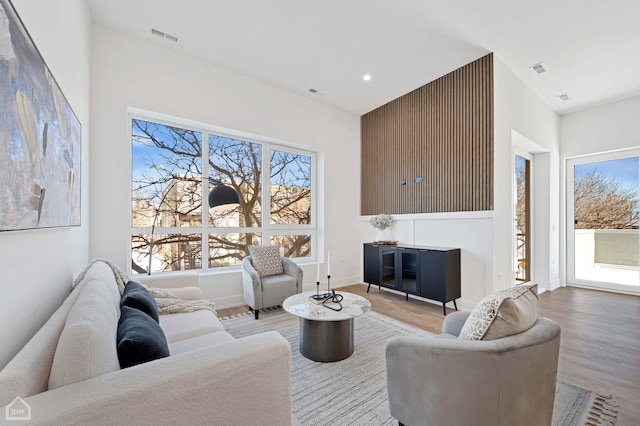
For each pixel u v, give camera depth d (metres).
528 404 1.19
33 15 1.16
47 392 0.75
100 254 2.79
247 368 1.00
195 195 3.65
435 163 3.98
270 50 3.28
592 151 4.70
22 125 0.95
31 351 0.82
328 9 2.62
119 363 1.02
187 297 2.38
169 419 0.85
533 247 4.81
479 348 1.17
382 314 3.39
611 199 4.60
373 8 2.61
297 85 4.14
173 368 0.90
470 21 2.78
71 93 1.86
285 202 4.52
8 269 0.92
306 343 2.32
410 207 4.34
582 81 3.93
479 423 1.18
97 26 2.82
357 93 4.40
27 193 0.99
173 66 3.26
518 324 1.23
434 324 3.06
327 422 1.59
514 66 3.59
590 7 2.56
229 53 3.34
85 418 0.72
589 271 4.80
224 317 3.28
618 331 2.88
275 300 3.31
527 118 4.05
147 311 1.55
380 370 2.12
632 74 3.72
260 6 2.58
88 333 0.84
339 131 4.96
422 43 3.14
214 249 3.79
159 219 3.38
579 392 1.84
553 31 2.91
